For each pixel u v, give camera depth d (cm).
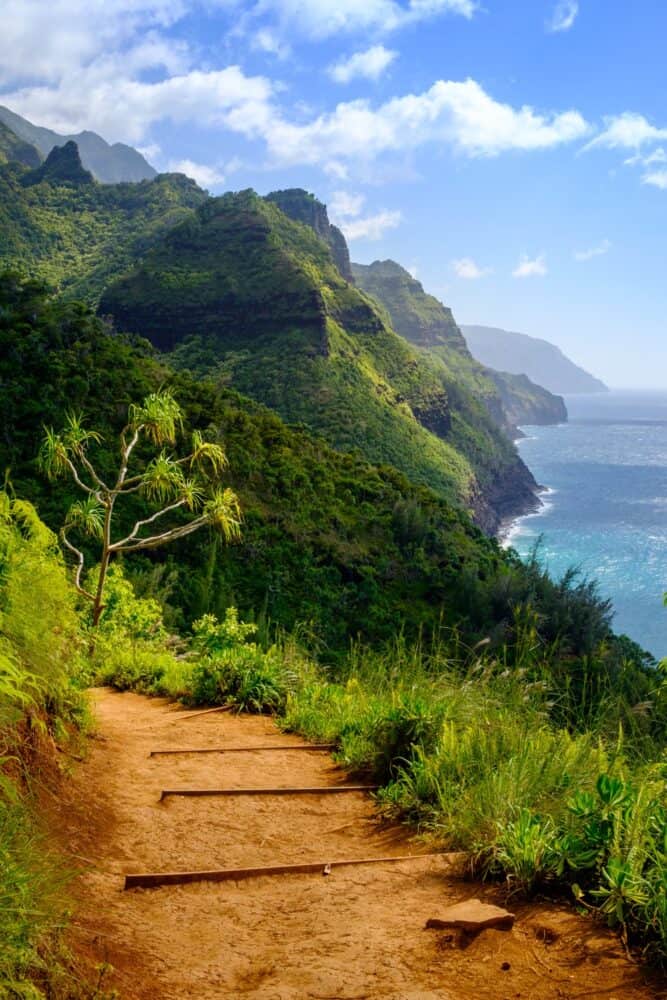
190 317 14162
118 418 4016
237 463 4450
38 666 469
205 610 3031
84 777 526
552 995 251
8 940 224
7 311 4288
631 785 399
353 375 13925
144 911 341
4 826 273
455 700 621
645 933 281
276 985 265
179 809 515
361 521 4772
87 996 237
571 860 330
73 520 1276
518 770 442
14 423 3691
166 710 906
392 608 4019
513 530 14188
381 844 470
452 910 312
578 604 3325
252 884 389
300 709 836
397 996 251
